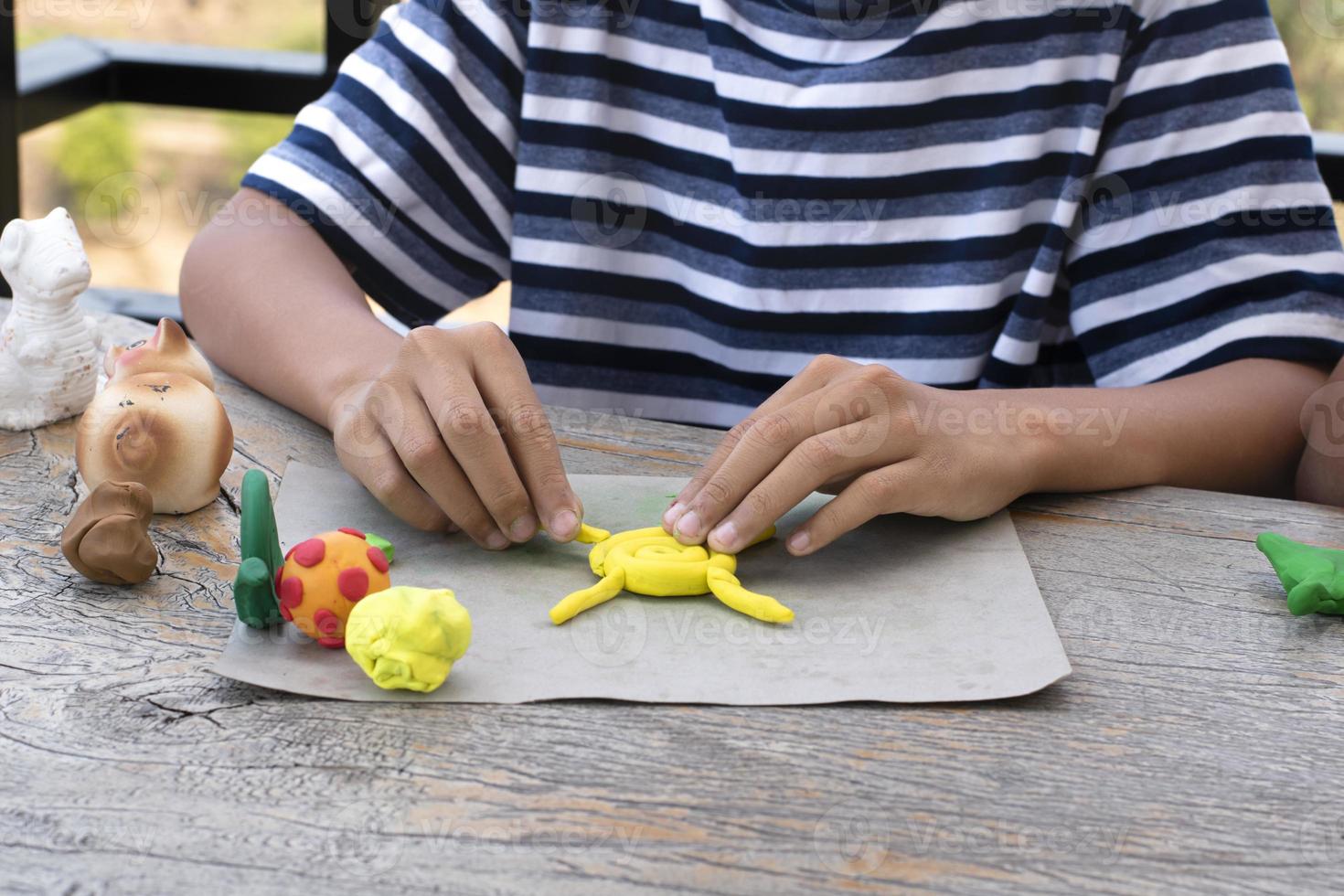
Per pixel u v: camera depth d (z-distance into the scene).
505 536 0.86
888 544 0.89
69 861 0.69
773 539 0.89
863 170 1.15
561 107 1.17
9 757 0.73
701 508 0.86
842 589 0.85
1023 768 0.74
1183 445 0.98
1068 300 1.18
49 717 0.75
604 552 0.85
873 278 1.17
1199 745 0.76
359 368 0.96
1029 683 0.78
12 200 1.57
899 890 0.69
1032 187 1.14
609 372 1.22
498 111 1.18
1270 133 1.08
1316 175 1.08
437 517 0.88
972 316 1.15
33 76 1.56
